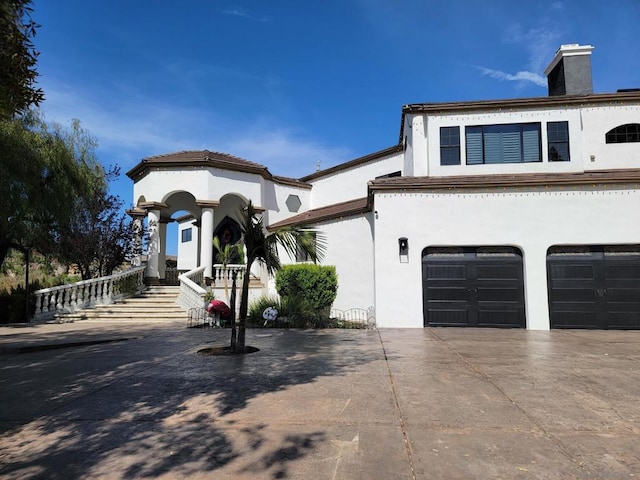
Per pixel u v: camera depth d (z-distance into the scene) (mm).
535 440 4133
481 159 16828
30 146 16891
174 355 8969
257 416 4910
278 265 10086
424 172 17031
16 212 16734
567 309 14094
